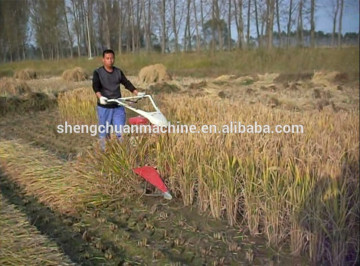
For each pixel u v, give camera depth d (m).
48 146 6.18
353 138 3.67
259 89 10.34
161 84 12.06
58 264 2.68
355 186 2.87
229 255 2.89
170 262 2.79
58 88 12.62
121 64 17.50
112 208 3.75
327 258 2.73
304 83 9.95
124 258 2.87
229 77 12.17
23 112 9.38
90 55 19.86
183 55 17.23
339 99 8.23
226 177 3.38
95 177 4.03
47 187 4.10
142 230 3.30
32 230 3.19
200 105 6.55
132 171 4.08
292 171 3.03
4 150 5.54
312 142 3.72
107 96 4.82
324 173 2.77
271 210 3.02
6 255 2.77
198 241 3.10
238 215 3.50
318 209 2.70
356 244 2.71
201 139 3.82
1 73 18.88
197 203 3.78
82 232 3.29
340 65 6.91
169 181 4.05
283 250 2.94
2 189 4.31
